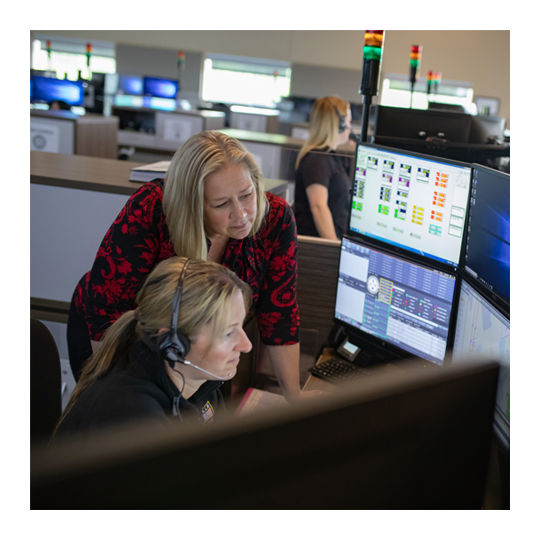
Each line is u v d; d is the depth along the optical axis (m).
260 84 10.74
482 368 0.52
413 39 10.12
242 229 1.28
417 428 0.49
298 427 0.42
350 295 1.68
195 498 0.39
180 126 7.17
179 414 1.01
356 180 1.65
